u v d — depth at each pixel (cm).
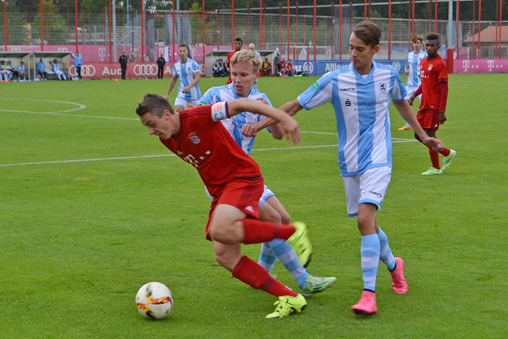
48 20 7656
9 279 830
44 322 692
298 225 729
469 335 652
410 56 2591
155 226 1098
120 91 4975
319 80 775
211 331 668
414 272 855
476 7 14475
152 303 691
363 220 732
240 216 682
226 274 855
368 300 708
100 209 1220
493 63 8975
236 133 842
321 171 1634
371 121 766
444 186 1438
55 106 3631
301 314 715
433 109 1593
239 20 8819
